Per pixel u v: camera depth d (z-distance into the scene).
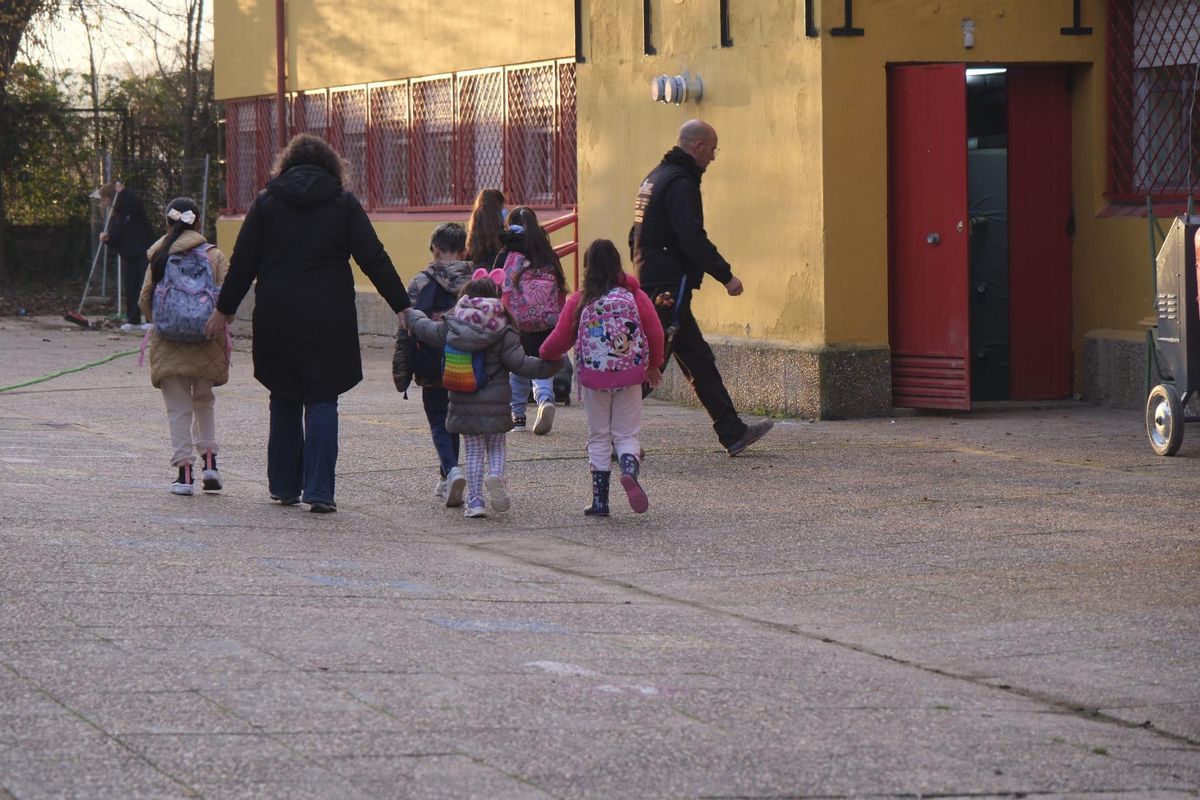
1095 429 18.52
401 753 7.06
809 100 19.55
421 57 32.62
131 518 12.93
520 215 17.91
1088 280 20.52
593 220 24.08
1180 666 9.14
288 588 10.44
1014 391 20.66
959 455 16.88
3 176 47.56
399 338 14.46
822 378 19.55
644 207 16.80
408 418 20.62
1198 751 7.76
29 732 7.13
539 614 10.16
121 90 50.38
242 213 40.69
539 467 16.64
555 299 17.78
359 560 11.79
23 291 45.72
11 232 47.62
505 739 7.33
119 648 8.59
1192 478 15.23
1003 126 20.44
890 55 19.50
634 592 11.19
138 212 36.69
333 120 36.31
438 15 31.95
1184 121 19.25
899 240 19.81
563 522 13.76
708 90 21.39
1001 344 20.59
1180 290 16.20
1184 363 16.25
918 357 19.78
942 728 7.91
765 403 20.45
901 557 12.15
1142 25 19.77
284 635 9.09
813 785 6.94
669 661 9.02
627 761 7.11
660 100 22.00
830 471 16.06
